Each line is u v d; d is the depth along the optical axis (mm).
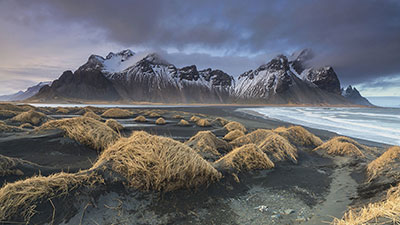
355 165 6988
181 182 4328
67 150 6406
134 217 3336
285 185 5215
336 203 4180
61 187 3367
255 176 5730
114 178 3959
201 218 3525
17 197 3014
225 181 4984
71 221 3008
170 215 3516
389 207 2762
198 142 8430
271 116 41750
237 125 16812
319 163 7402
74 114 27875
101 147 7121
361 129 22203
